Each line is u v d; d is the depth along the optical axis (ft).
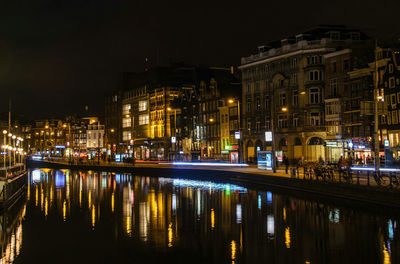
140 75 505.25
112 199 149.18
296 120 276.00
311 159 264.93
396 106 202.59
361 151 223.30
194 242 83.10
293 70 278.26
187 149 383.04
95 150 612.70
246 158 313.32
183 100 397.80
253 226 95.81
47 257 75.05
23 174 173.06
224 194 153.38
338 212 106.01
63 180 244.83
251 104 312.09
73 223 104.78
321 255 72.18
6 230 97.30
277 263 68.80
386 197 104.68
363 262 68.03
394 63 204.85
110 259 73.15
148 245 81.61
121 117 519.60
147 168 282.15
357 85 236.63
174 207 126.52
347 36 271.49
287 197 137.18
